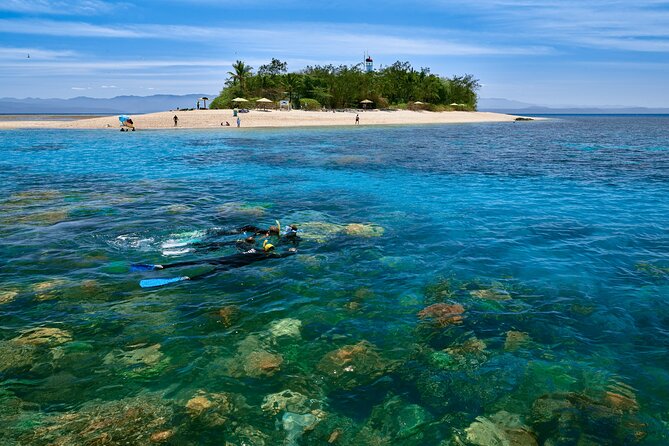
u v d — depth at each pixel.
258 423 4.58
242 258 9.32
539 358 5.79
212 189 17.09
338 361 5.71
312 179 19.50
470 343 6.14
